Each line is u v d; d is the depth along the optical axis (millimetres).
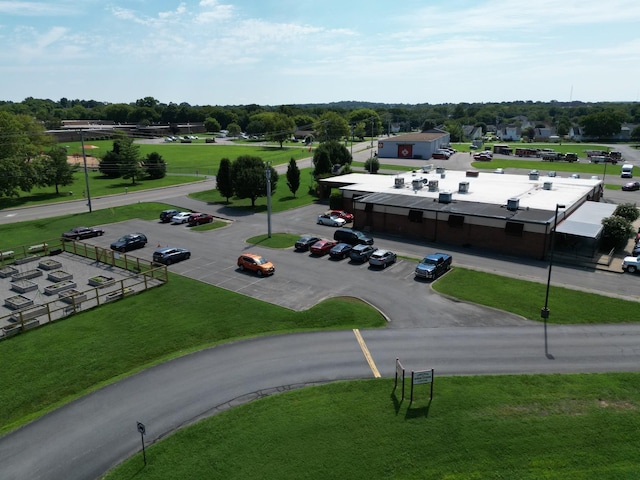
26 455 21078
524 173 105375
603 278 41812
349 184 74562
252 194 71438
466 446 21094
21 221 65500
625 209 54000
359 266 45812
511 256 48750
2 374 27531
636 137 191875
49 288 39562
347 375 26859
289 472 19750
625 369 27281
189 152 155750
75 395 25547
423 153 135500
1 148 82438
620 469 19828
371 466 20031
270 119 194750
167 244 54125
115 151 103438
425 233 55375
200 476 19609
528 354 29000
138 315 35062
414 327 32688
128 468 20094
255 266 43594
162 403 24609
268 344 30547
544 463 20172
